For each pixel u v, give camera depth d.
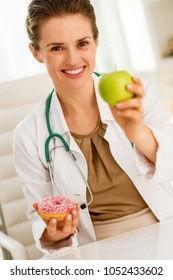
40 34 1.50
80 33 1.46
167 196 1.65
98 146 1.63
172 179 1.49
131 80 1.26
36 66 3.35
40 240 1.54
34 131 1.70
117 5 3.69
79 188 1.64
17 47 3.32
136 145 1.42
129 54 3.76
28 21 1.55
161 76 3.77
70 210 1.39
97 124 1.64
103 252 1.38
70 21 1.46
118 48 3.78
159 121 1.63
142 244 1.38
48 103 1.74
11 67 3.32
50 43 1.48
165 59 3.63
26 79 2.19
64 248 1.47
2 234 1.65
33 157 1.70
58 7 1.45
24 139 1.70
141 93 1.23
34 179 1.72
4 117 2.14
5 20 3.29
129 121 1.31
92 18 1.52
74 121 1.66
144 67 3.74
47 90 2.20
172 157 1.43
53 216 1.37
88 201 1.64
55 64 1.50
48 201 1.42
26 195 1.74
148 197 1.60
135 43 3.70
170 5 3.71
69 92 1.59
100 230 1.63
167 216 1.62
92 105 1.65
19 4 3.30
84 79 1.52
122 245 1.41
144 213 1.63
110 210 1.63
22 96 2.17
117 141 1.61
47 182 1.71
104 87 1.25
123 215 1.62
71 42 1.46
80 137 1.64
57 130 1.67
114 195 1.63
